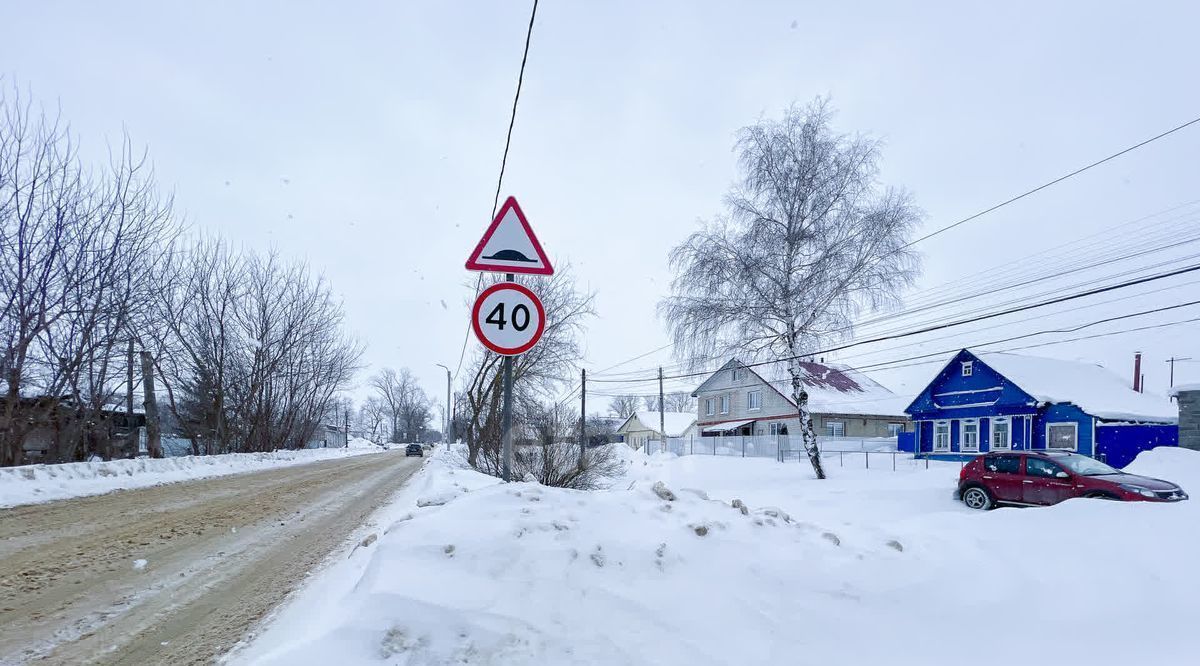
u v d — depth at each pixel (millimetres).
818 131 21469
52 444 16672
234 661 3506
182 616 4344
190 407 26344
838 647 3113
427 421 113938
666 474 23125
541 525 3631
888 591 3543
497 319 4570
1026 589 3809
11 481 11281
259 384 28578
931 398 30688
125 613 4414
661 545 3566
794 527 4223
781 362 22016
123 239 16516
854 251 20531
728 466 25438
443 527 3539
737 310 21094
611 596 3150
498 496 4242
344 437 83875
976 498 13148
